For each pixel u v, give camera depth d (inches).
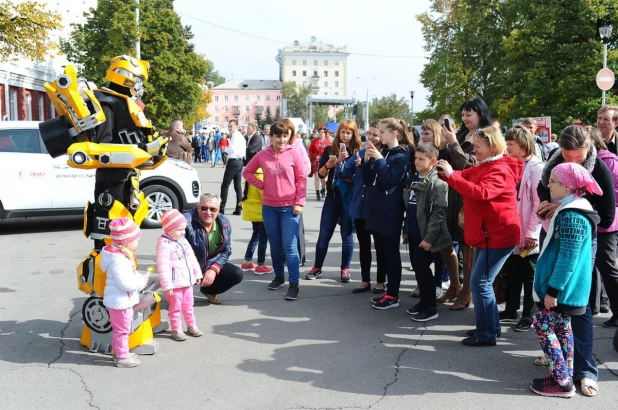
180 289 196.1
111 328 181.6
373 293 257.8
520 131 202.8
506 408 147.7
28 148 382.6
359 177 249.8
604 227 184.4
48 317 219.0
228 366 175.0
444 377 167.2
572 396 154.2
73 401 151.0
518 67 1263.5
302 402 151.1
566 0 1184.8
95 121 170.2
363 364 176.9
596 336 199.8
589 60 1111.0
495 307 192.1
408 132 246.4
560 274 147.6
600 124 225.9
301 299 247.9
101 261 172.9
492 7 1569.9
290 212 248.1
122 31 1222.9
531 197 203.6
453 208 225.6
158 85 1457.9
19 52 742.5
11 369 171.0
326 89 6053.2
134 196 183.6
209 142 1617.9
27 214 379.2
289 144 253.1
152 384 161.8
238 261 318.0
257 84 5994.1
